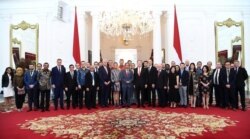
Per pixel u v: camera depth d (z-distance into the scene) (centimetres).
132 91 896
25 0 1354
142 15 1020
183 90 854
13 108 860
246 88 1285
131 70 895
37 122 609
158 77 873
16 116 703
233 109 790
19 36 1363
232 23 1317
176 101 859
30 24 1354
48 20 1351
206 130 512
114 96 910
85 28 1372
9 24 1376
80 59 1213
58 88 834
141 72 877
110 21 1009
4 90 899
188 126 548
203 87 840
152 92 877
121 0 1305
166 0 1307
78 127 549
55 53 1341
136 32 1056
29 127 555
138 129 526
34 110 814
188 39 1323
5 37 1385
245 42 1326
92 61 1309
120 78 897
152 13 1309
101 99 877
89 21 1476
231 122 587
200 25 1324
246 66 1323
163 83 864
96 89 859
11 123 604
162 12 1359
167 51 1367
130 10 1009
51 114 731
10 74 907
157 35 1306
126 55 1730
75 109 829
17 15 1370
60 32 1342
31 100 812
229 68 824
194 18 1323
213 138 456
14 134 498
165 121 603
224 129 518
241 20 1322
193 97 855
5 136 484
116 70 906
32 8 1356
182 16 1320
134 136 471
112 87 904
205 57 1321
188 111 760
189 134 483
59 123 595
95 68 908
